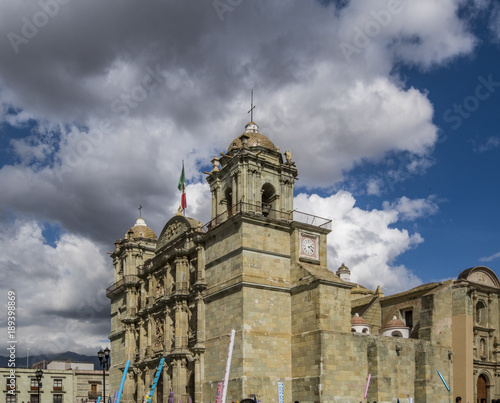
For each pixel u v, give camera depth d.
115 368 91.31
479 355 72.62
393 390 61.41
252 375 57.38
